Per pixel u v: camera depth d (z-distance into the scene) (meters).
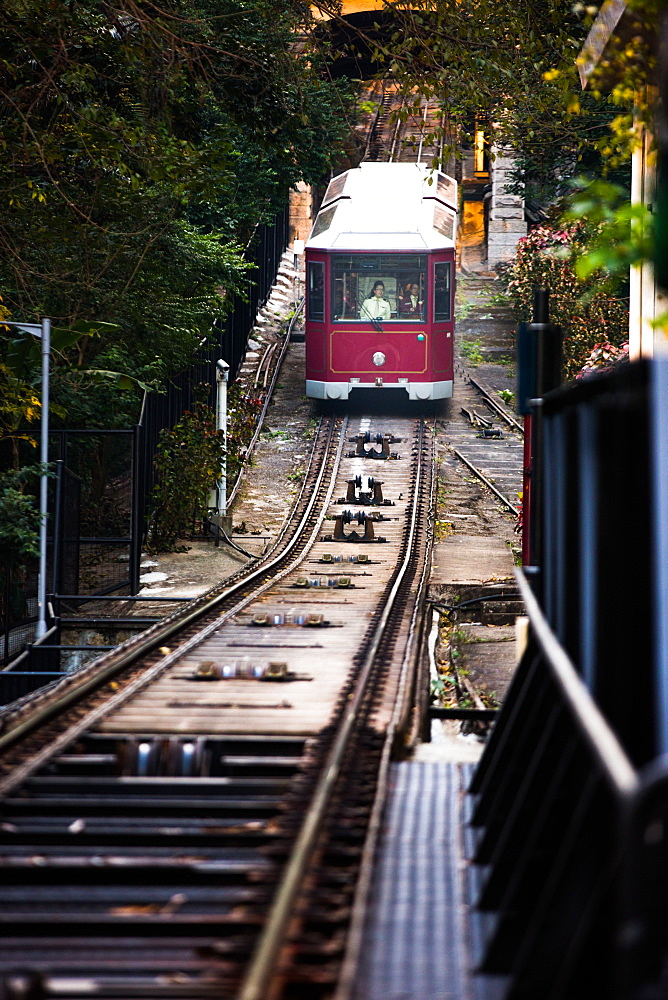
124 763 22.19
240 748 23.14
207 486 67.38
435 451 86.75
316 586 52.06
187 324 66.19
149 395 66.25
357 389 92.81
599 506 11.68
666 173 10.09
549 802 12.99
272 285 132.12
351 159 152.75
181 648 35.38
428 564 55.31
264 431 92.25
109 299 58.31
